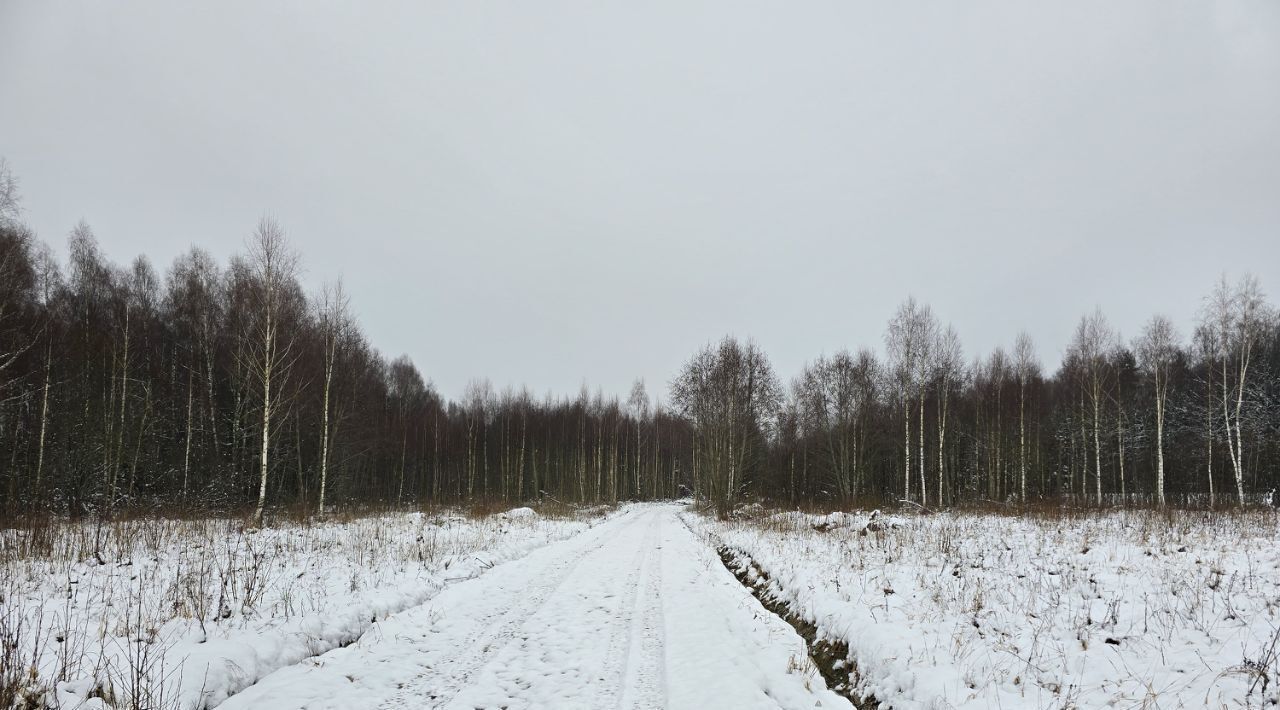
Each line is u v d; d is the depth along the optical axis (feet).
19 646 20.79
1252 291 93.45
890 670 21.30
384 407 170.91
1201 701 15.83
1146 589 27.53
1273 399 119.75
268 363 73.56
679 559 53.83
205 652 21.57
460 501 135.95
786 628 29.71
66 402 84.23
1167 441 144.15
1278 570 30.07
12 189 65.36
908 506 100.17
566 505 136.98
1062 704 17.03
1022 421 129.29
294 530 60.70
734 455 120.06
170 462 99.60
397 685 21.34
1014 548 43.06
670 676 22.43
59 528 48.52
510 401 234.17
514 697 20.40
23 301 78.54
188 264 112.06
